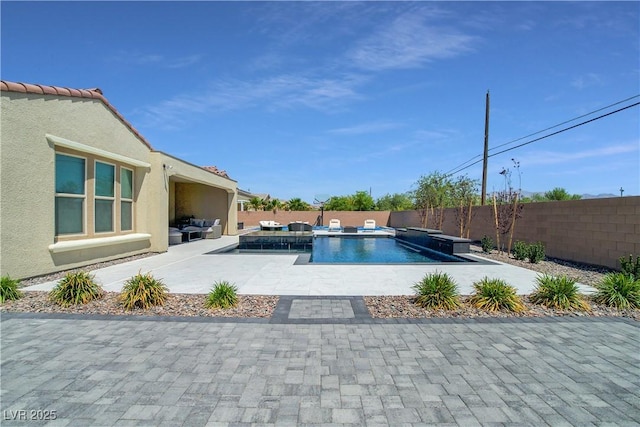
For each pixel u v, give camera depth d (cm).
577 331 427
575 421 246
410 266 894
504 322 457
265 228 2134
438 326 439
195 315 472
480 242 1553
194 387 286
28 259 680
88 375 305
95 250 886
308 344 377
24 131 666
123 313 478
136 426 235
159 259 1005
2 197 625
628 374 317
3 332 406
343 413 252
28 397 269
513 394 280
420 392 282
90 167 867
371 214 3206
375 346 374
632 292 530
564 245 1033
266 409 256
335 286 654
